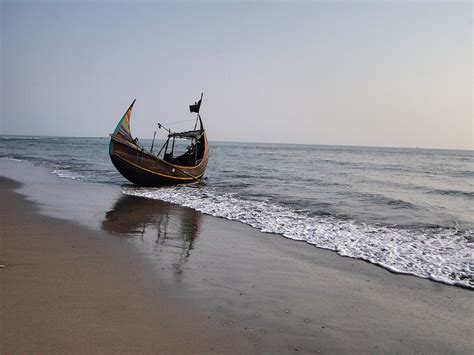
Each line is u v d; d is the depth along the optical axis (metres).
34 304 4.75
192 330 4.36
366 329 4.64
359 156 68.19
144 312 4.74
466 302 5.56
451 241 8.95
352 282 6.27
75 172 24.11
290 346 4.14
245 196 15.66
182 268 6.58
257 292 5.66
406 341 4.39
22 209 11.20
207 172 26.41
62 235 8.38
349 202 14.32
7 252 6.88
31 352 3.69
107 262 6.66
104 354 3.73
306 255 7.75
